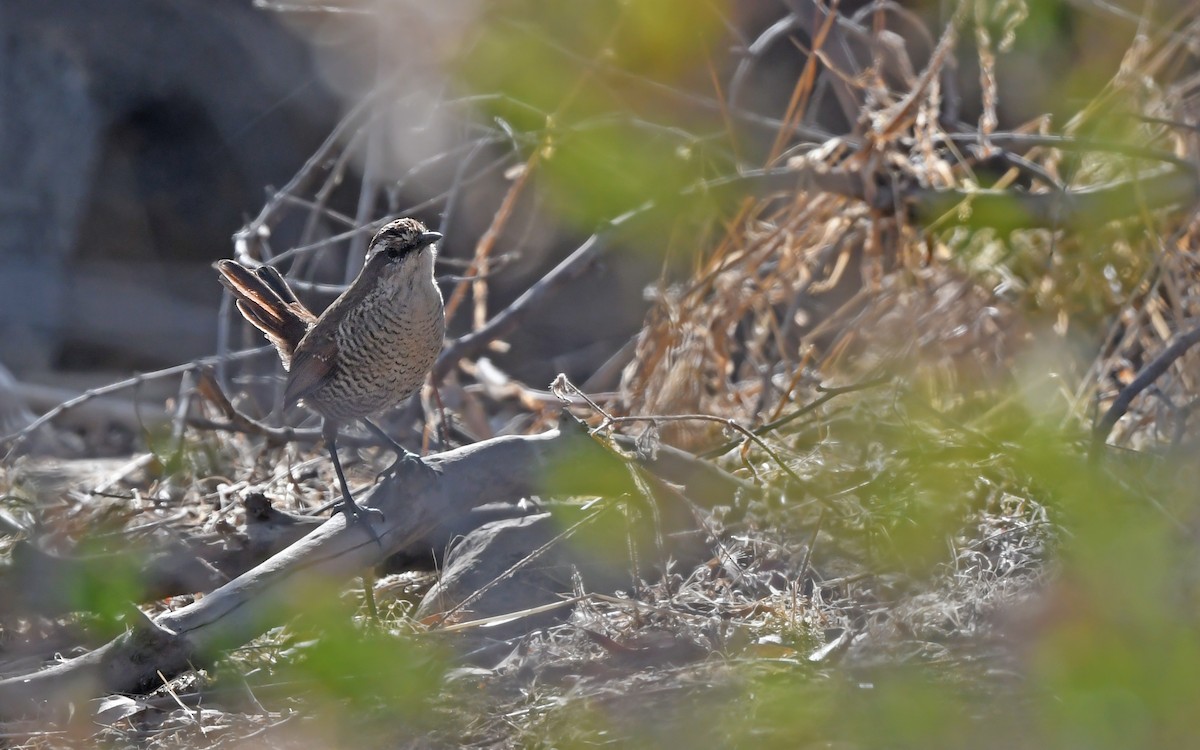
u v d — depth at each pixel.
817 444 9.98
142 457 11.20
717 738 5.82
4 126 20.88
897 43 11.97
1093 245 11.46
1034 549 7.57
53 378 18.98
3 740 6.69
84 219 21.39
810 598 7.77
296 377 9.00
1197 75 11.74
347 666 5.04
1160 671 4.61
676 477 8.91
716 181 10.86
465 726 6.34
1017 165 11.34
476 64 7.12
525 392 12.73
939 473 8.31
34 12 21.08
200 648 7.10
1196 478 8.09
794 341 13.27
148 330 20.12
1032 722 5.37
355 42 18.53
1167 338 10.59
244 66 21.14
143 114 21.72
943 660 6.30
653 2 6.79
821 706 5.93
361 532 7.64
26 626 7.98
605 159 5.82
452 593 8.25
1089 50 12.00
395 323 8.74
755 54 11.71
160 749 6.48
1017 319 11.55
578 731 6.09
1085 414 10.27
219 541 8.39
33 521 9.50
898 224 11.17
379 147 12.40
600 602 7.86
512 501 9.12
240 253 11.74
